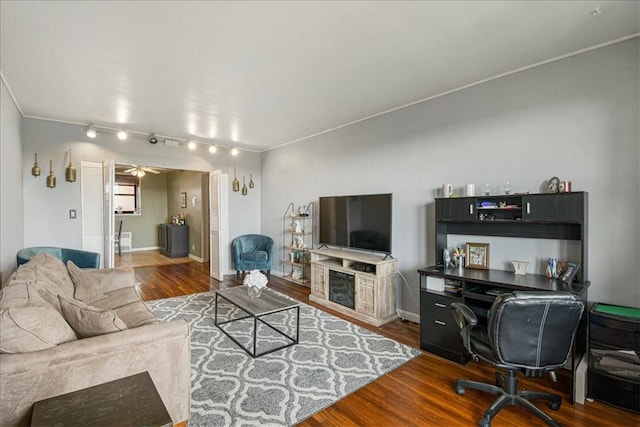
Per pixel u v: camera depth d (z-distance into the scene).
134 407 1.24
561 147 2.62
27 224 4.21
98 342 1.55
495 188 3.01
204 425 1.89
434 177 3.51
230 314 3.88
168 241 8.54
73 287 3.07
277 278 5.96
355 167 4.47
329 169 4.93
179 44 2.36
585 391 2.17
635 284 2.30
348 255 4.08
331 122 4.50
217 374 2.48
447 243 3.36
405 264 3.79
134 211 9.63
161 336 1.71
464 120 3.24
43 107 3.80
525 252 2.84
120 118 4.29
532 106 2.78
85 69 2.77
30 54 2.49
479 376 2.52
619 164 2.36
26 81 3.01
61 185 4.46
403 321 3.73
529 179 2.80
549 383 2.43
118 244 9.02
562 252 2.63
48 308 1.62
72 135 4.54
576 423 1.97
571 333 1.88
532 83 2.77
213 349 2.91
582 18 2.08
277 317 3.79
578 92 2.54
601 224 2.43
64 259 4.11
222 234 5.80
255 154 6.63
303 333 3.32
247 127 4.77
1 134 2.90
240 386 2.32
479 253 3.08
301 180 5.54
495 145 3.01
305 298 4.65
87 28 2.14
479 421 1.93
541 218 2.50
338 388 2.32
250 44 2.37
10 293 1.83
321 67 2.78
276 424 1.92
